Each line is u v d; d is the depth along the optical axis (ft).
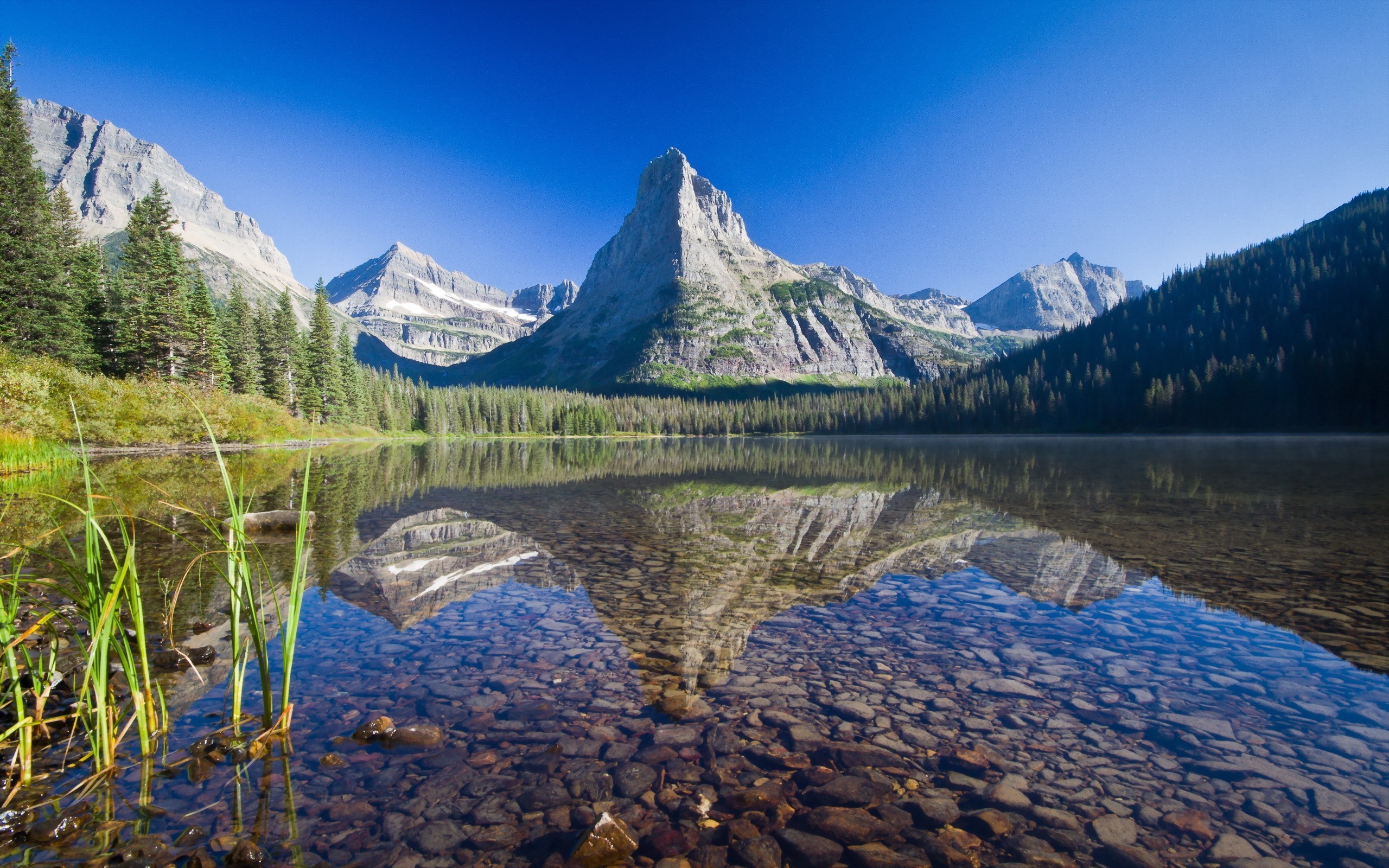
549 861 10.15
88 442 106.22
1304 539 38.65
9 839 10.39
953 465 118.83
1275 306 349.82
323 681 17.58
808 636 21.85
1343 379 256.11
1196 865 10.00
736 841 10.72
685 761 13.43
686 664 19.17
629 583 29.78
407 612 24.72
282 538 39.60
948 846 10.57
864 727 14.99
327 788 12.23
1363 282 325.62
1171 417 293.84
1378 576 29.55
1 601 12.75
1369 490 65.10
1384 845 10.39
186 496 54.85
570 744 14.12
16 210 113.19
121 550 34.09
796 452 193.67
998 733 14.69
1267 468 98.02
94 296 144.56
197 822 11.10
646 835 10.84
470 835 10.80
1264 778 12.58
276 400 210.59
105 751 12.57
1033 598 26.68
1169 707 16.01
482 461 138.72
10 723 14.06
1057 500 59.77
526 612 24.82
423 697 16.61
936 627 22.81
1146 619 23.41
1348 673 18.08
